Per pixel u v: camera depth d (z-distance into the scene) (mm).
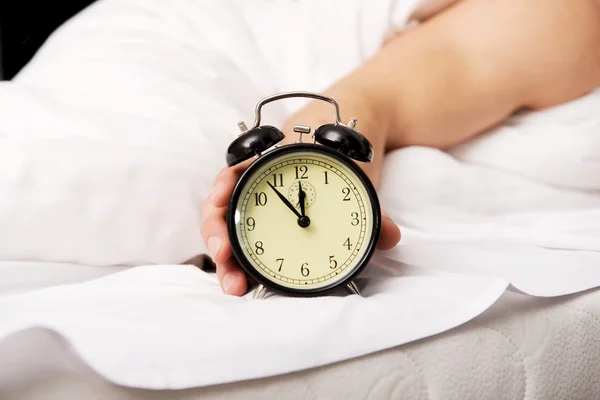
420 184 952
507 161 997
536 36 977
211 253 733
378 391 639
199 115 895
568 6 988
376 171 892
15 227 776
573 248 895
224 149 875
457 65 978
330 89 954
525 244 898
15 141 804
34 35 1722
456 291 705
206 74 983
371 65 985
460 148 1027
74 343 592
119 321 631
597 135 980
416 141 990
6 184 772
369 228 727
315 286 719
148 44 1035
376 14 1089
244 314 653
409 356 663
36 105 873
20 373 600
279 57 1110
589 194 1002
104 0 1246
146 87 928
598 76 1008
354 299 687
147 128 860
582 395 728
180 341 616
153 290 735
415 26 1103
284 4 1195
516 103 1004
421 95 965
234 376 609
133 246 818
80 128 850
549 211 980
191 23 1115
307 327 642
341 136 723
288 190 724
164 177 811
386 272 798
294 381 629
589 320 757
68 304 684
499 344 696
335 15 1104
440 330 668
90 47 1053
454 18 1009
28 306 685
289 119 911
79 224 791
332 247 725
